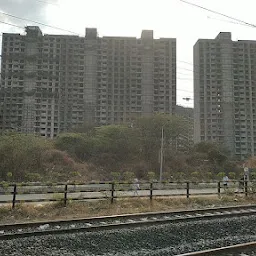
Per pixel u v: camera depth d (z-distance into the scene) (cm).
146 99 9394
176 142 5906
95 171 4312
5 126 8975
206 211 1529
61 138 4862
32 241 931
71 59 9412
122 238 1003
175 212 1445
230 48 9781
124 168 4709
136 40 9719
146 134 5556
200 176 4766
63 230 1039
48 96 9188
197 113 9831
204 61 9788
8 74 9219
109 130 5319
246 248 852
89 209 1507
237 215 1440
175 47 9962
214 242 980
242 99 9688
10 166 3331
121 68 9569
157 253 849
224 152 6900
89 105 9225
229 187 2381
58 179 3397
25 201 1463
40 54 9338
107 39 9662
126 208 1580
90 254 839
